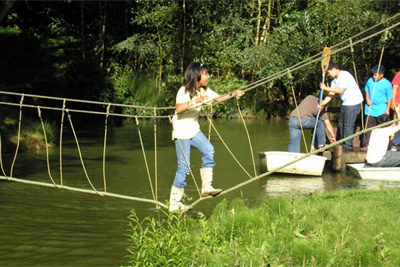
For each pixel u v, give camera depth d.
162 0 22.17
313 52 19.97
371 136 9.16
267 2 22.25
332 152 10.05
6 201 7.40
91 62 21.53
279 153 9.34
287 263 4.29
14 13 24.02
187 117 6.34
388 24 16.78
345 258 4.38
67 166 10.14
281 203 5.64
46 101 18.81
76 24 24.50
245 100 20.84
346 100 9.94
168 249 4.40
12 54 21.14
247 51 20.75
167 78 21.67
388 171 8.91
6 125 12.47
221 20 22.20
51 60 21.55
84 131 15.73
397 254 4.37
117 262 4.96
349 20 18.27
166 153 11.74
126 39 22.61
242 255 4.45
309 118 9.90
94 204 7.25
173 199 6.46
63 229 6.03
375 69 10.01
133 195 7.81
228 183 8.69
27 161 10.62
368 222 5.39
